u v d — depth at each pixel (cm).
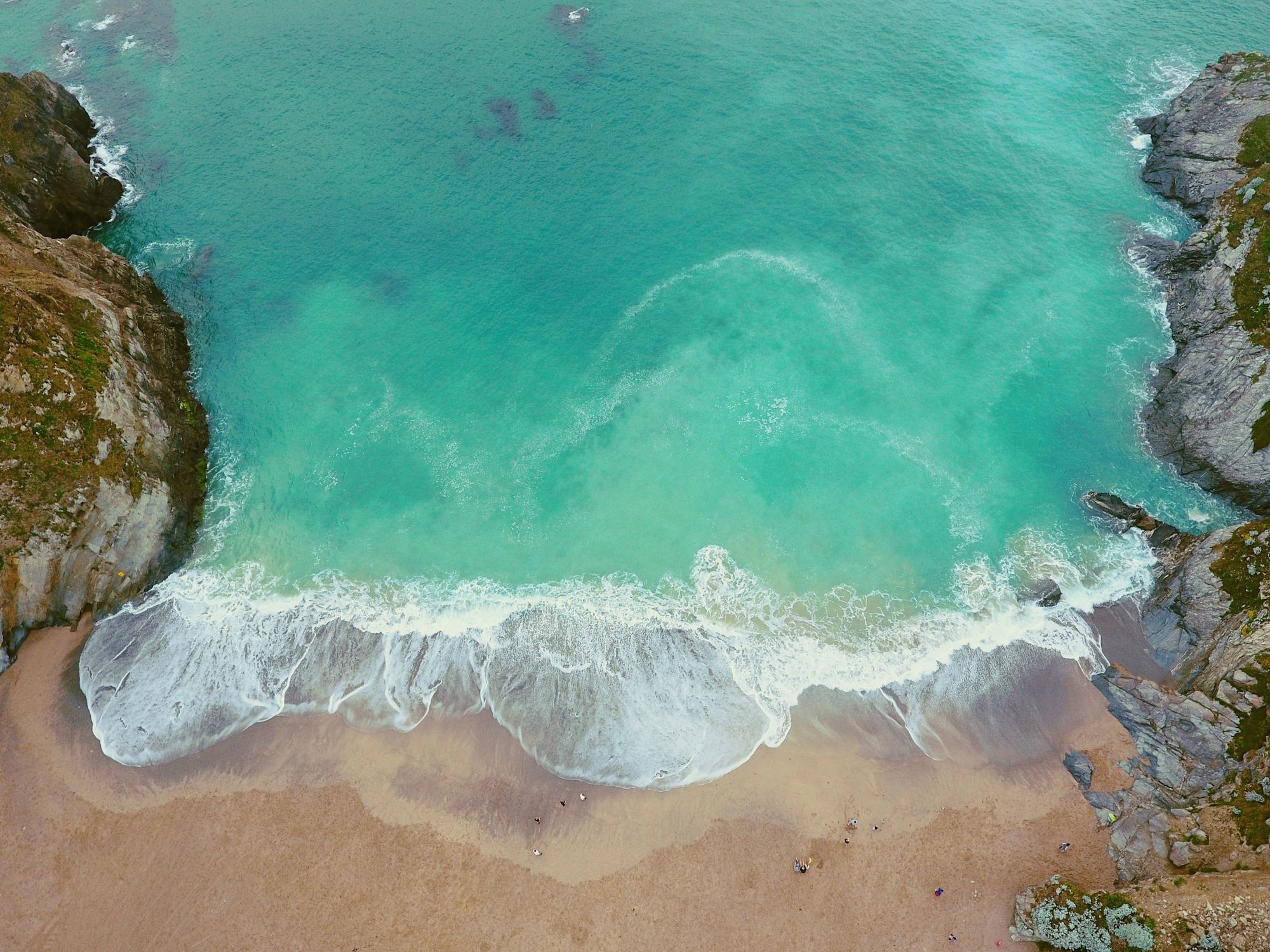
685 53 9875
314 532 6178
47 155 7925
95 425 5753
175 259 7912
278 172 8644
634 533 6159
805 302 7512
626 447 6625
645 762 5119
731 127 9012
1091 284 7631
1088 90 9456
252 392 6988
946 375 7025
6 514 5316
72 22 10738
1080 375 7000
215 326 7419
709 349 7206
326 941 4503
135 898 4603
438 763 5125
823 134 8944
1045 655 5541
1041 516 6219
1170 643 5500
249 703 5331
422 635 5650
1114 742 5172
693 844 4847
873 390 6944
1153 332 7244
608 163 8650
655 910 4634
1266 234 6812
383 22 10394
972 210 8238
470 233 8075
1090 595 5797
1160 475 6369
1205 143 8125
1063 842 4822
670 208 8269
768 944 4547
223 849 4784
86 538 5512
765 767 5112
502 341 7300
